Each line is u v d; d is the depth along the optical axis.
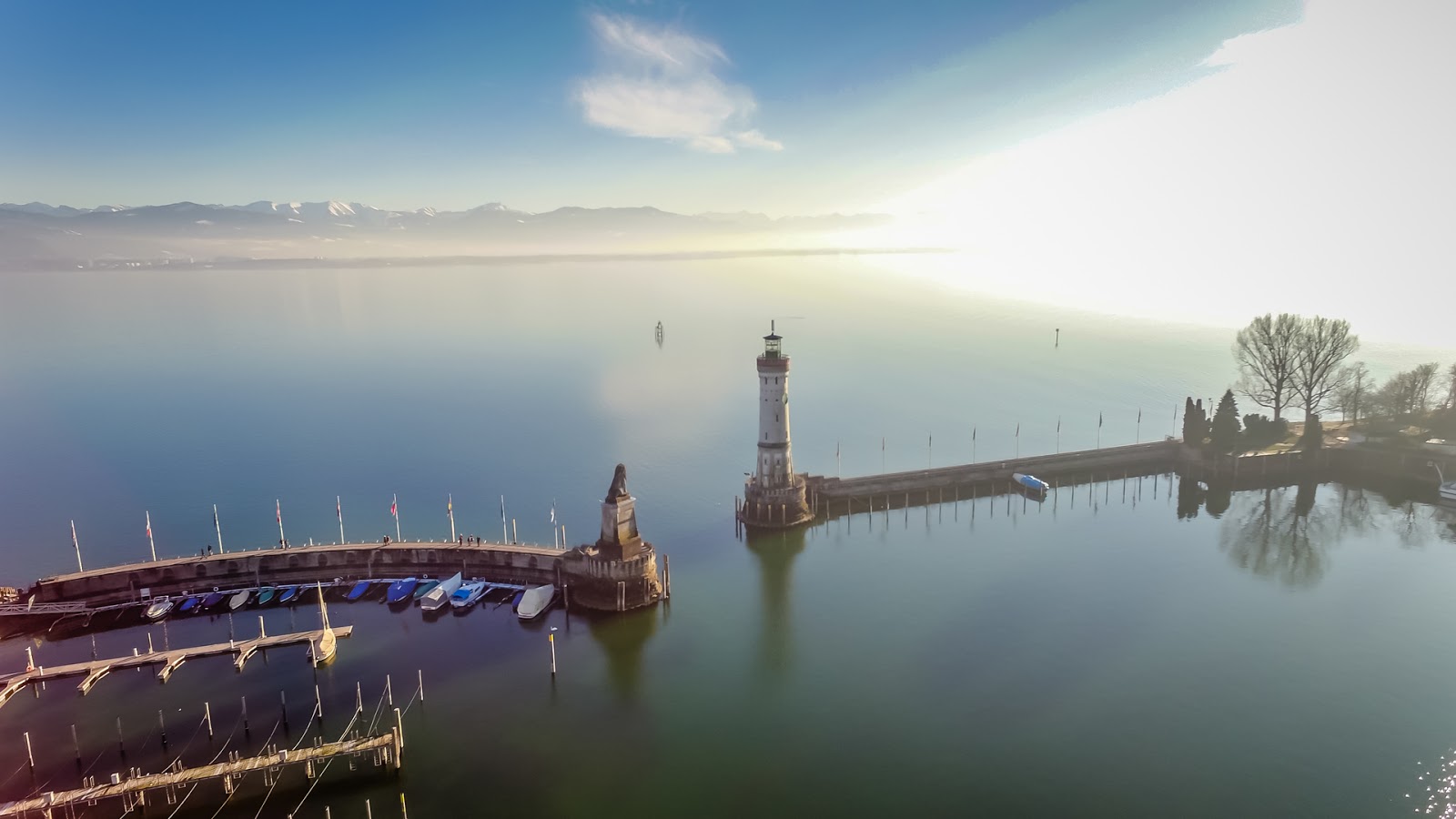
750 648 129.00
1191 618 136.12
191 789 95.88
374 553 155.62
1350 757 98.69
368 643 131.25
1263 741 102.25
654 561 146.12
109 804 93.50
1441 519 182.62
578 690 117.25
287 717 110.81
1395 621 133.75
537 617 139.75
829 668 122.38
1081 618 137.12
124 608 144.75
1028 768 98.31
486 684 118.94
